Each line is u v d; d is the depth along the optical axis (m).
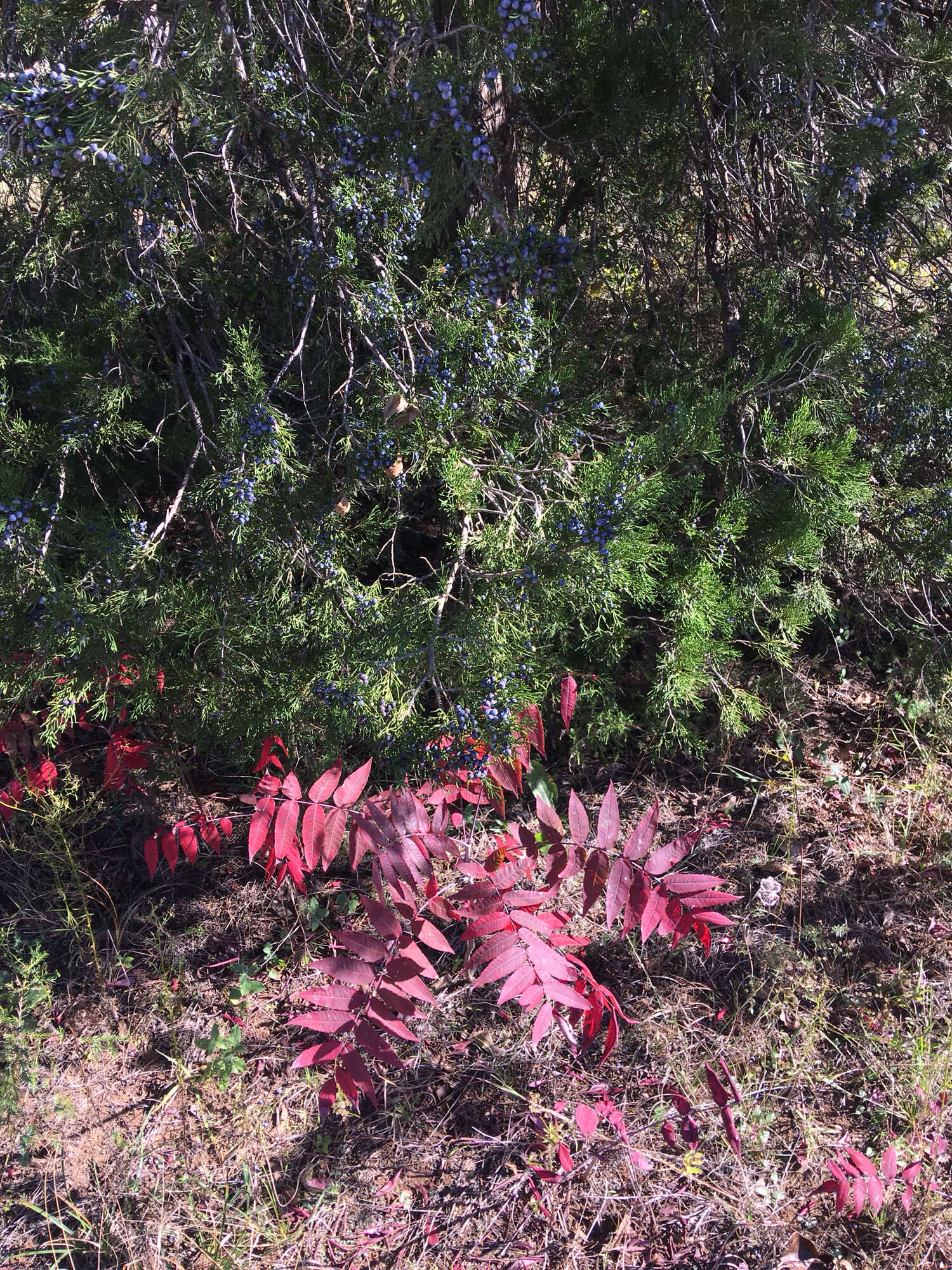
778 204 3.80
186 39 2.71
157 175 2.81
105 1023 2.81
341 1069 2.08
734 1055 2.69
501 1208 2.37
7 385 3.25
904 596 3.98
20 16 2.65
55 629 2.64
